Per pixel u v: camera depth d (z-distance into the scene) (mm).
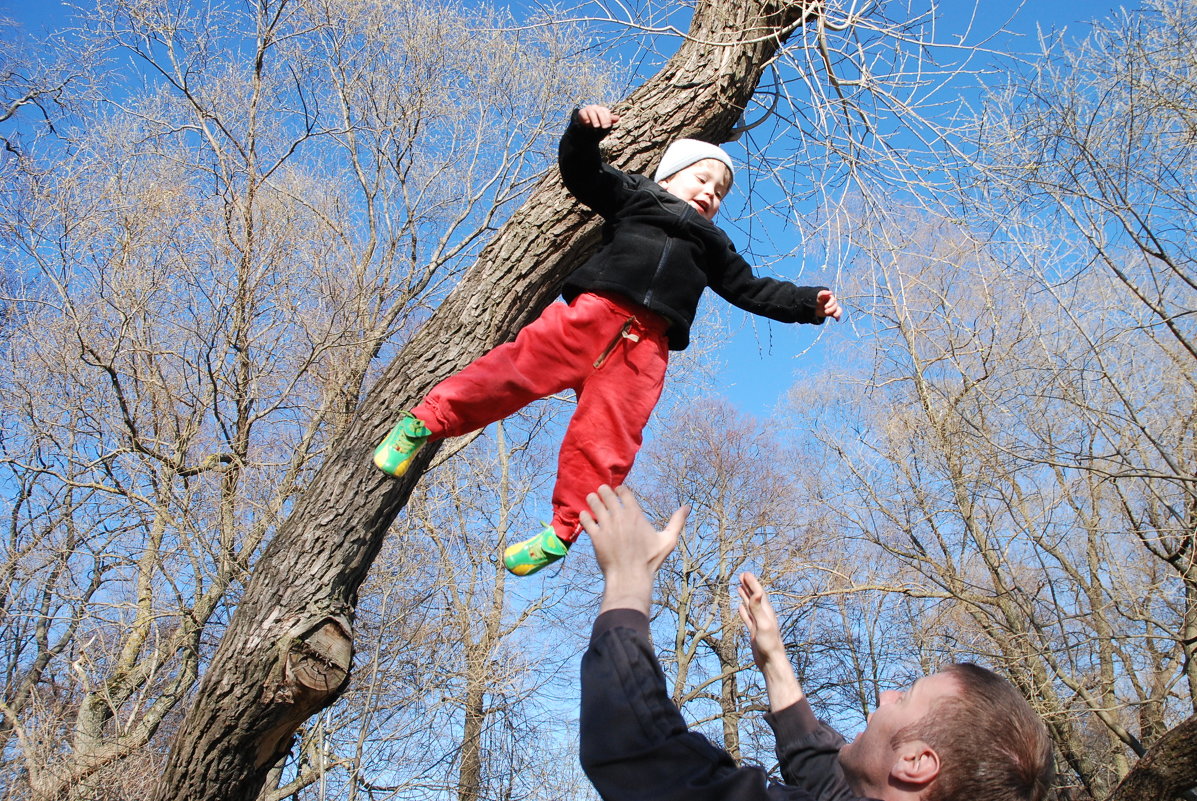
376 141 11398
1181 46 7254
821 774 2223
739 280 3053
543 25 4023
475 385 2783
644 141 3998
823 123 3557
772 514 17078
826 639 15594
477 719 12336
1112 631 11172
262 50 10789
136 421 10477
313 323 10891
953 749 1640
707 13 4164
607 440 2812
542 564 2758
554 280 4062
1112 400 9141
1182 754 5785
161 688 10500
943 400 10969
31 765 8672
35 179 10539
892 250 3859
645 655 1452
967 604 11852
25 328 11141
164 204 10672
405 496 4133
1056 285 6012
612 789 1385
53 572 10633
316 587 3963
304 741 10078
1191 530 8711
